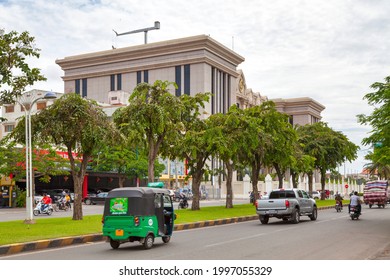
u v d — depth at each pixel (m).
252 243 15.62
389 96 23.23
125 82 113.88
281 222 26.80
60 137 24.06
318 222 26.17
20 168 43.25
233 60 114.19
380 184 48.16
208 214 29.75
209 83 104.44
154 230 14.79
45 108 24.44
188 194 69.69
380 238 17.16
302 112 159.12
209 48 104.19
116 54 114.06
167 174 82.81
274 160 39.50
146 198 14.62
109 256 13.01
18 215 34.31
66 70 123.56
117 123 28.62
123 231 14.31
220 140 32.22
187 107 33.03
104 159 57.94
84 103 23.83
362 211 40.00
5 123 76.50
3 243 14.59
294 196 26.12
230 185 38.25
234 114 34.22
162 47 107.12
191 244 15.61
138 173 58.94
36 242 15.02
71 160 24.61
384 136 24.05
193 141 32.81
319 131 54.94
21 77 17.20
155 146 29.56
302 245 14.93
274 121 37.53
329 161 54.03
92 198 56.03
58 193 54.56
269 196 26.70
